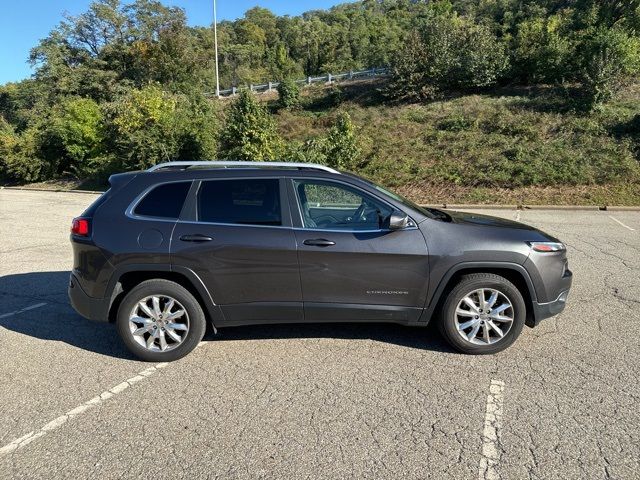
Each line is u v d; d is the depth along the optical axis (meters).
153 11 46.81
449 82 25.81
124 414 3.27
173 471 2.67
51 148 28.11
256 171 4.12
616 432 2.97
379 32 68.25
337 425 3.09
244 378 3.75
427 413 3.21
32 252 8.67
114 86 41.72
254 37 90.00
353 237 3.94
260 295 4.00
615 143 16.38
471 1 55.09
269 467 2.69
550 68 23.25
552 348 4.20
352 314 4.02
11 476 2.65
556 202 14.22
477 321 4.03
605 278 6.41
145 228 3.99
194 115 22.45
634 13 25.05
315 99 30.75
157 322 4.03
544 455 2.76
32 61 44.75
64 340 4.57
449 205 14.84
